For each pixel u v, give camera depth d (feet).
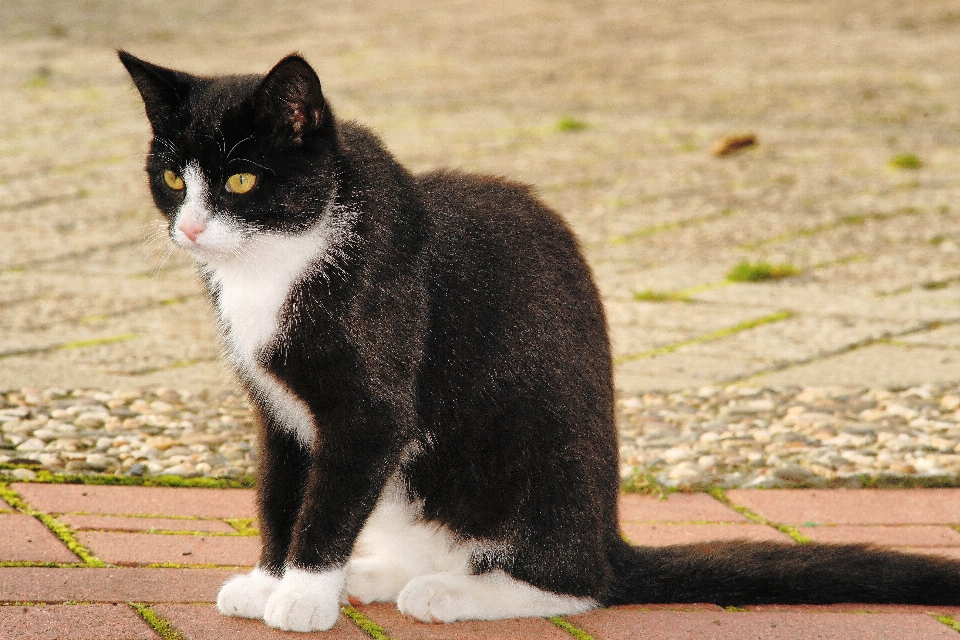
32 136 48.34
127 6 85.30
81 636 13.37
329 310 13.69
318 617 14.02
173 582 15.16
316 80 13.85
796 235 36.09
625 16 82.79
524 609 14.96
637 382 24.66
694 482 19.71
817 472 20.07
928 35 72.64
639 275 32.48
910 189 41.14
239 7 86.12
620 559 15.66
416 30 77.46
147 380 23.95
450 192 15.14
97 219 37.04
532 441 14.70
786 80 60.54
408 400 14.14
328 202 14.07
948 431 21.74
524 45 72.08
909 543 17.53
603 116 53.52
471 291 14.40
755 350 26.63
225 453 20.18
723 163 45.24
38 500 17.67
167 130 14.73
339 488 14.07
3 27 74.84
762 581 15.43
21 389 22.80
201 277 15.44
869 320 28.53
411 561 15.70
